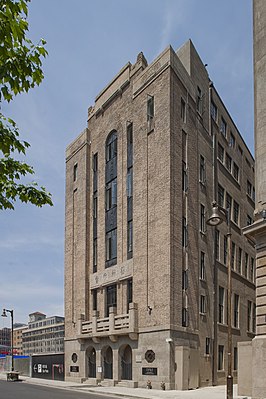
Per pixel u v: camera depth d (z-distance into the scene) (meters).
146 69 40.12
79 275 46.25
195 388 33.31
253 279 54.06
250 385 25.09
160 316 34.00
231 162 51.44
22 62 6.23
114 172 43.50
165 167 36.03
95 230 45.47
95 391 32.56
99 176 46.00
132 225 39.34
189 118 39.72
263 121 24.25
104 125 46.25
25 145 7.36
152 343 34.28
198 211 39.53
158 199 36.19
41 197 8.46
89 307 44.50
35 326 165.12
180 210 36.38
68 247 49.44
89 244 46.06
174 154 36.44
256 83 25.09
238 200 52.25
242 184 54.69
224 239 45.66
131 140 41.56
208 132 44.00
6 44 5.94
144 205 37.78
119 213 41.53
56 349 141.38
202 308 38.56
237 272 48.41
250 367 25.25
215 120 46.91
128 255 39.41
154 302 34.88
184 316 35.12
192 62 42.06
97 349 41.12
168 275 33.94
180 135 37.75
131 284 38.72
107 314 41.84
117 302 40.03
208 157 43.34
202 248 39.59
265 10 25.28
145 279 36.28
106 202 44.25
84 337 42.16
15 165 8.07
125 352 38.09
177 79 38.25
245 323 48.84
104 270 42.66
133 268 38.00
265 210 22.80
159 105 37.78
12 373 48.91
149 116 38.84
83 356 43.12
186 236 36.78
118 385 37.06
